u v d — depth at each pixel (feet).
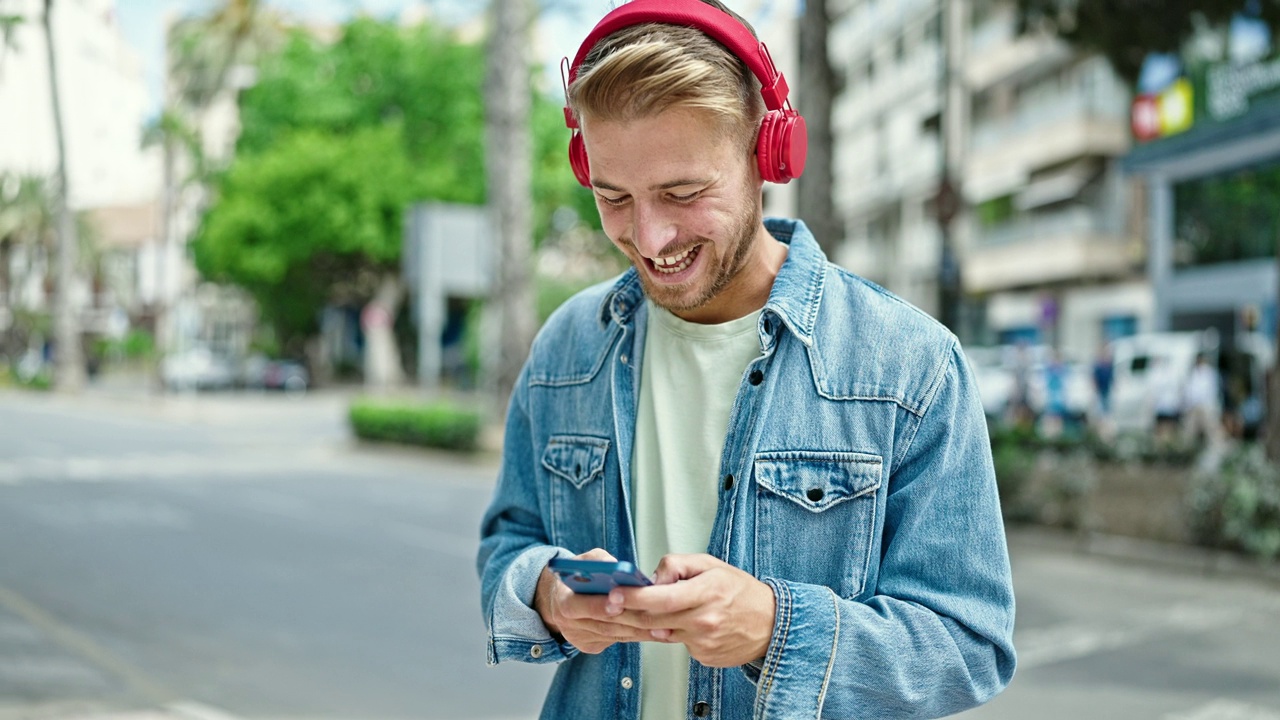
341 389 142.61
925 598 3.75
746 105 3.66
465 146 111.86
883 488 3.88
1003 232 98.58
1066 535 29.14
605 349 4.40
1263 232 60.59
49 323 135.03
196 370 123.13
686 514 4.09
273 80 113.80
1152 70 61.87
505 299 48.52
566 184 105.29
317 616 19.76
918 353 3.94
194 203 119.34
